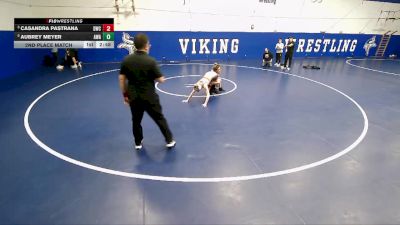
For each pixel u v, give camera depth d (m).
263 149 4.61
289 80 9.74
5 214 2.96
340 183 3.72
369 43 16.95
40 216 2.95
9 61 8.86
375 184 3.74
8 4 8.73
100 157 4.19
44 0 10.66
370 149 4.74
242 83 9.05
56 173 3.74
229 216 3.04
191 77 9.67
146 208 3.12
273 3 14.09
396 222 3.04
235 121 5.79
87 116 5.84
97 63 11.81
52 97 7.02
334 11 15.44
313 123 5.83
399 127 5.78
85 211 3.04
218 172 3.88
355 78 10.56
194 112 6.23
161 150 4.46
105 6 11.54
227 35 13.74
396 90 8.93
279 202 3.29
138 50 3.79
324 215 3.10
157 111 4.08
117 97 7.16
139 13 12.10
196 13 12.98
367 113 6.58
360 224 2.99
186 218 2.99
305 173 3.93
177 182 3.62
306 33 15.26
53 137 4.82
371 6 16.06
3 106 6.25
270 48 14.80
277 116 6.17
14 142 4.59
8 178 3.59
